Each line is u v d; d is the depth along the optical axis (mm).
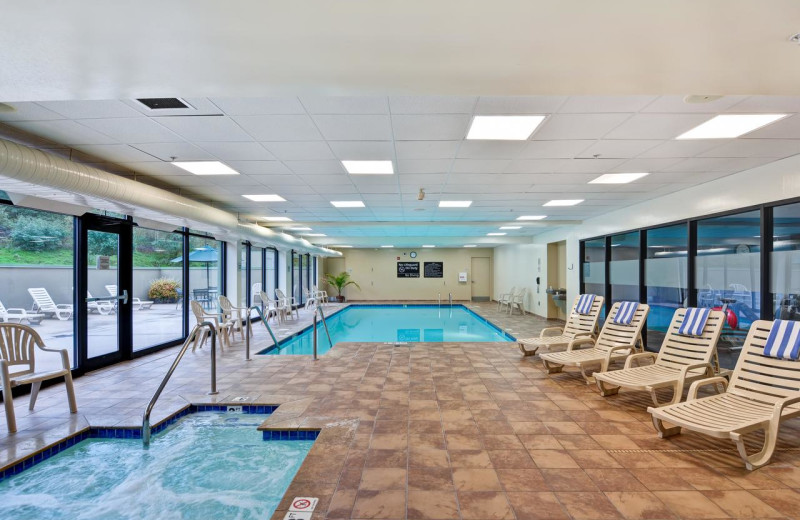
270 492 2979
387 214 8641
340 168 4844
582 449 3152
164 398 4445
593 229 9078
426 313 15625
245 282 10383
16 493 2932
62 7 1633
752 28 1823
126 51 2008
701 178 5391
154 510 2762
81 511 2742
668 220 6457
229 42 1944
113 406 4191
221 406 4297
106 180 4031
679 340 4723
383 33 1880
